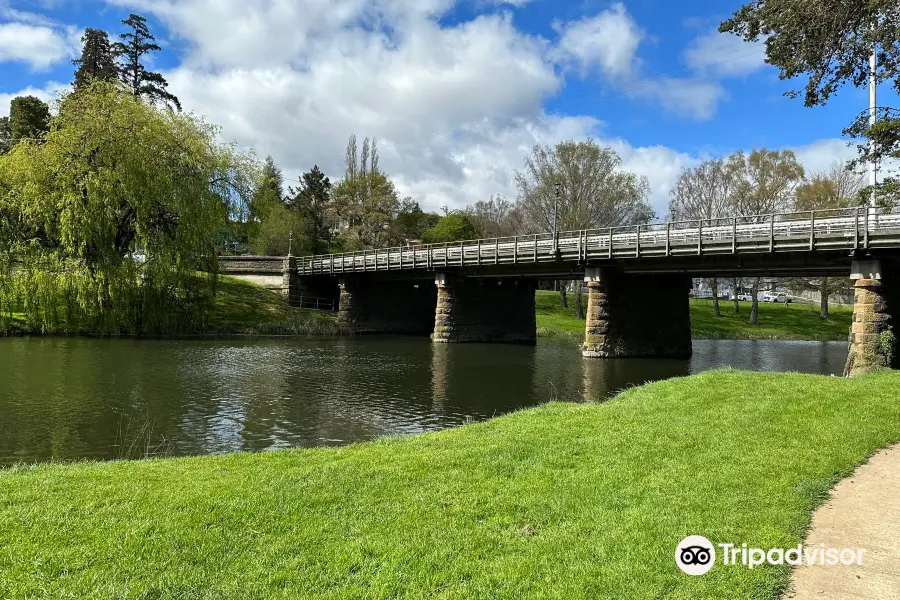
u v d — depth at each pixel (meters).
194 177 36.47
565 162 53.19
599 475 7.12
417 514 5.96
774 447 8.15
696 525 5.48
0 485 7.07
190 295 38.31
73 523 5.70
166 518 5.85
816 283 59.03
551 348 38.03
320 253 76.00
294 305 51.22
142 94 58.88
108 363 25.06
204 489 6.82
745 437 8.69
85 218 31.30
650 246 28.45
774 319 57.19
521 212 68.25
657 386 13.83
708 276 33.41
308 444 13.72
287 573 4.70
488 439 9.34
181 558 4.98
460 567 4.77
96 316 32.94
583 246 31.55
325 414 17.06
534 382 23.53
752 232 25.88
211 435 14.41
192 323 38.44
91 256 32.84
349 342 40.19
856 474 7.21
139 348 30.45
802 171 50.81
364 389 21.41
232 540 5.35
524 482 6.95
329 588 4.50
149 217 34.50
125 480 7.30
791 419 9.71
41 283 31.16
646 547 5.04
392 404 18.70
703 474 7.01
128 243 35.38
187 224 35.47
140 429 14.71
